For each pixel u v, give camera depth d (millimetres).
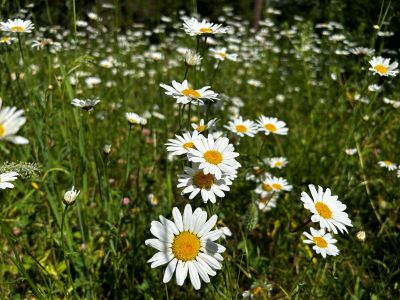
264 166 401
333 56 782
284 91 843
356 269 385
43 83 500
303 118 677
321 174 495
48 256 367
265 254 406
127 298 316
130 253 339
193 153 228
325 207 249
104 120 607
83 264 327
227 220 426
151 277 324
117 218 366
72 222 395
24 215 391
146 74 884
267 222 435
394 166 440
